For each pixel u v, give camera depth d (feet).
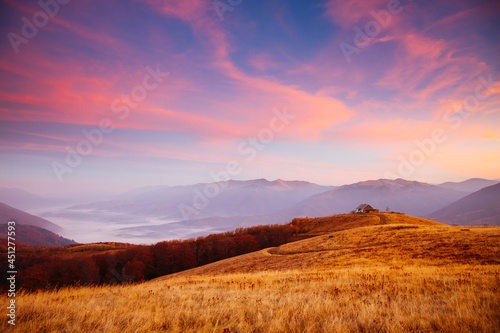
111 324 19.40
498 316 17.92
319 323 18.93
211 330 18.61
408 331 16.70
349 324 18.33
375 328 17.54
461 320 17.52
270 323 19.38
